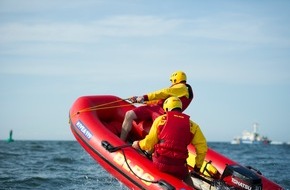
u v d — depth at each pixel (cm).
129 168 620
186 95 697
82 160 1268
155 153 605
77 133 721
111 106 796
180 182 579
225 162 710
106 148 660
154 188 584
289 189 845
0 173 947
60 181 862
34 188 791
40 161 1227
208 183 641
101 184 842
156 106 723
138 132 754
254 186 582
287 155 1880
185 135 591
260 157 1702
